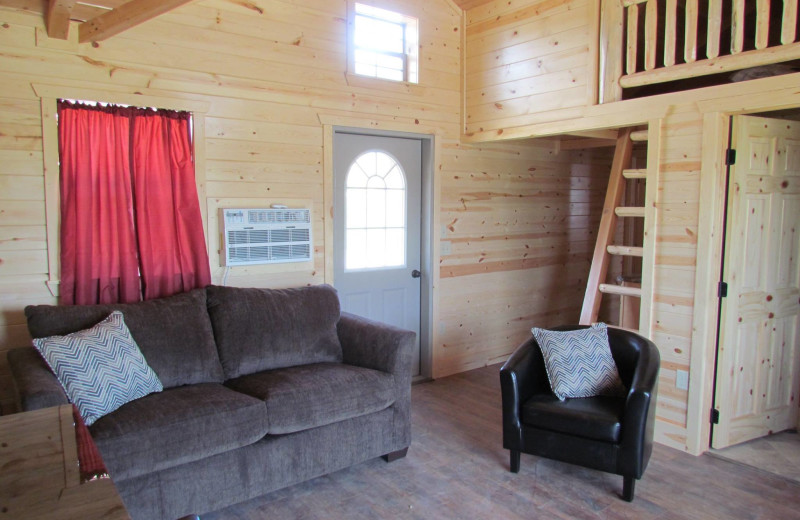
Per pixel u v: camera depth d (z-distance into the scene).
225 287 3.25
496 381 4.61
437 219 4.56
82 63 3.01
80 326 2.75
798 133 3.45
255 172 3.62
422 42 4.36
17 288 2.91
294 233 3.74
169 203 3.24
